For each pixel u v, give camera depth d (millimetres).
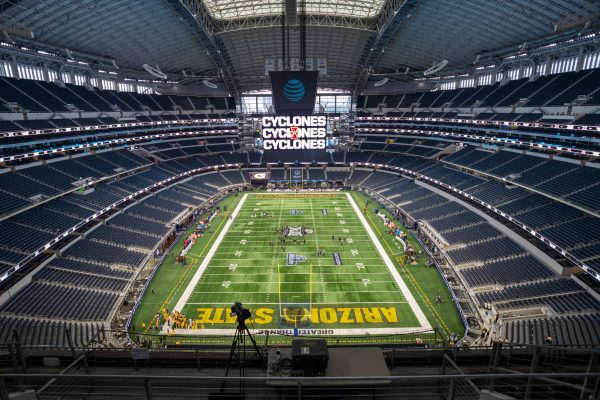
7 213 34312
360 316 33062
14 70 48875
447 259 42031
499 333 28094
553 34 43750
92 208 44500
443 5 45594
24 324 27328
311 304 34906
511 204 43562
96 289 34469
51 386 8695
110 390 8859
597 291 29016
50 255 36094
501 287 34125
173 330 30969
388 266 42625
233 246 48750
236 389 8750
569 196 36844
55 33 43312
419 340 29234
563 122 44875
